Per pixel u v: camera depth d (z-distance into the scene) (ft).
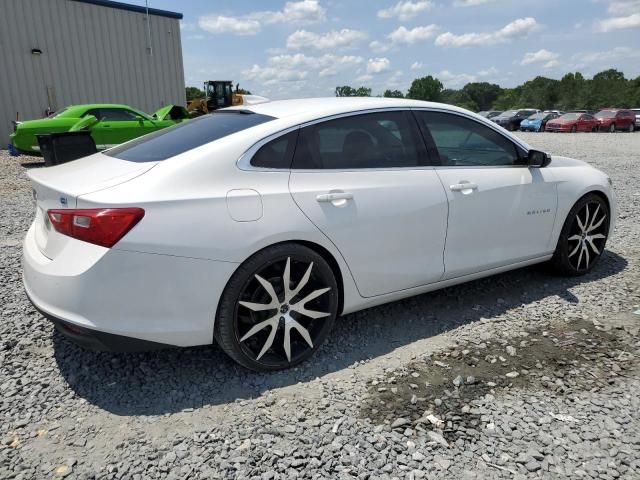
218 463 7.01
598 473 6.86
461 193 11.09
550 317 11.64
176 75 71.77
